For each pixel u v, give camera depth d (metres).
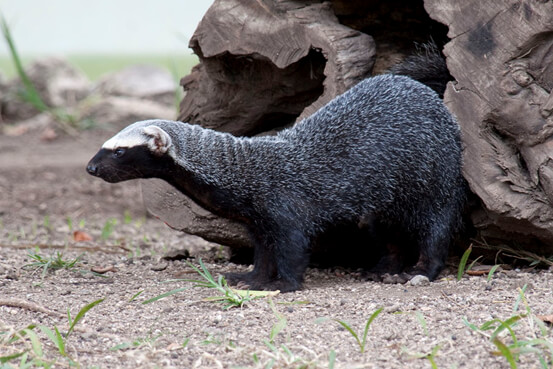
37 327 7.61
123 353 7.11
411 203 9.88
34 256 10.76
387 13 11.46
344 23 11.59
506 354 6.32
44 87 24.53
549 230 9.27
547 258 10.04
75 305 8.73
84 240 14.05
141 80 25.83
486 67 9.21
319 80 10.94
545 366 6.39
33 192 17.78
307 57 10.67
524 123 9.11
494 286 9.11
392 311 8.14
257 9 10.47
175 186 9.81
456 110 9.53
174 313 8.36
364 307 8.34
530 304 8.08
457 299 8.50
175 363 6.87
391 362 6.75
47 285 9.73
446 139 9.59
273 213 9.48
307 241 9.64
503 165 9.27
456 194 9.80
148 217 16.64
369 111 9.74
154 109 24.42
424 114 9.70
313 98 11.23
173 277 10.37
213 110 11.70
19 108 24.53
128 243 13.79
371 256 11.35
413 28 11.59
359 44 10.26
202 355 6.92
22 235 14.29
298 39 10.22
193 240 14.10
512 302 8.23
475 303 8.30
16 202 17.22
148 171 9.56
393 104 9.78
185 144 9.56
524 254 10.12
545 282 9.04
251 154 9.57
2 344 7.18
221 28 10.62
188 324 7.94
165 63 39.06
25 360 6.75
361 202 9.74
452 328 7.44
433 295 8.80
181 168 9.50
